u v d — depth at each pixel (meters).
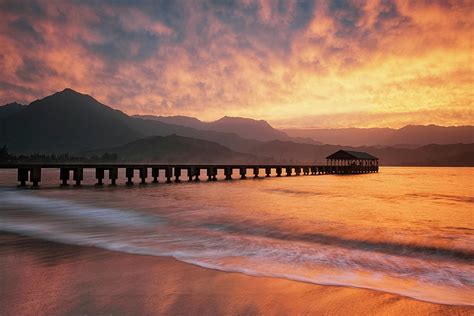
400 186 45.12
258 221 14.08
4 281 6.14
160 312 4.79
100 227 12.73
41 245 9.54
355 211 17.84
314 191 33.03
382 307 5.23
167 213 16.44
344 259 8.30
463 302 5.52
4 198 23.55
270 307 5.09
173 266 7.36
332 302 5.38
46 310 4.81
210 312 4.83
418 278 6.88
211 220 14.36
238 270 7.11
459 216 16.20
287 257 8.39
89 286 5.90
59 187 34.53
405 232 11.89
